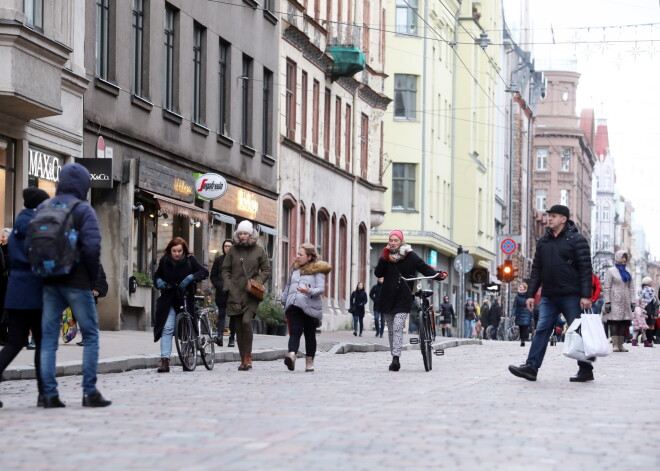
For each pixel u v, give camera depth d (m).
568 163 198.62
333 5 69.06
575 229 25.08
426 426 16.22
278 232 60.81
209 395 20.97
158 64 45.97
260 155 57.97
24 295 18.33
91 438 14.79
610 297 43.56
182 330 27.75
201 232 50.81
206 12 50.94
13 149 35.28
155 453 13.49
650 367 32.34
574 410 18.95
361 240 76.75
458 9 106.12
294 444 14.22
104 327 42.75
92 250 17.94
